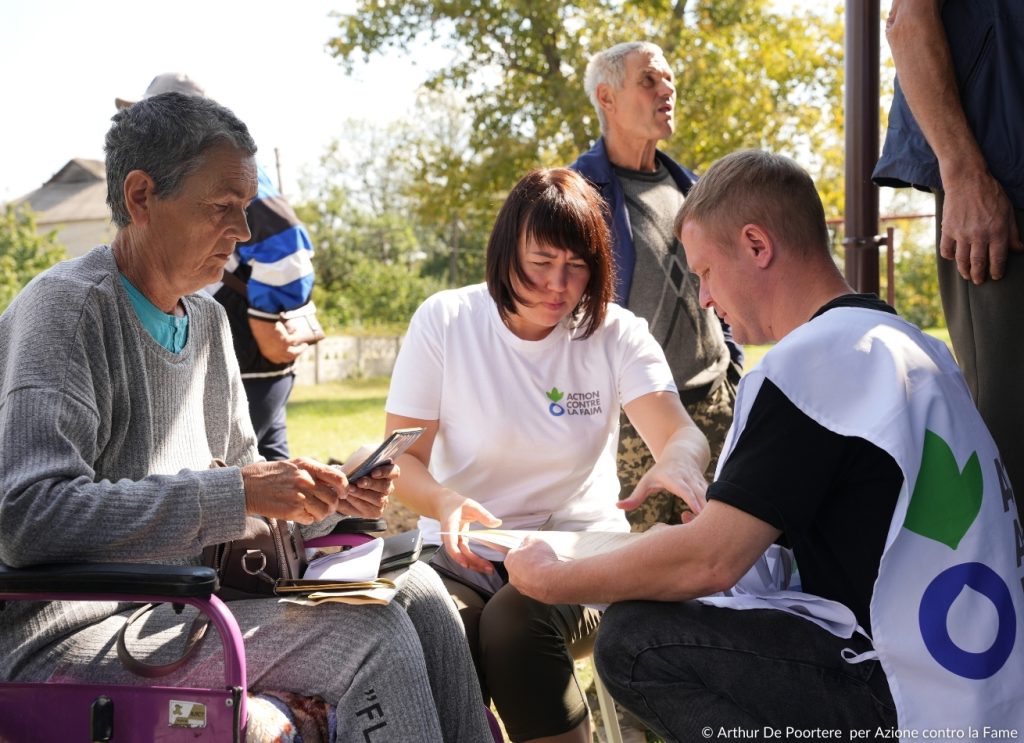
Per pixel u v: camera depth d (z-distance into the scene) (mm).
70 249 44594
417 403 2611
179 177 1955
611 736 2609
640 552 1842
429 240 45469
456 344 2611
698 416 3713
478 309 2645
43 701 1778
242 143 2023
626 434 3512
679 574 1796
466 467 2623
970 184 2492
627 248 3633
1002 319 2523
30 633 1865
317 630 1905
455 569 2494
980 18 2473
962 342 2686
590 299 2568
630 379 2680
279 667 1888
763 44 20234
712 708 1836
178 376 2123
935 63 2496
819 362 1729
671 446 2572
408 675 1884
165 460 2088
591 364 2662
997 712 1621
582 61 19344
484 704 2146
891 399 1681
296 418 14422
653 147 3828
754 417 1754
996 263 2482
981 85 2484
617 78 3689
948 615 1645
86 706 1763
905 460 1639
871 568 1735
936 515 1672
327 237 42219
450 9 20109
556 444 2598
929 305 18453
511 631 2203
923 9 2498
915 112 2557
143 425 2014
